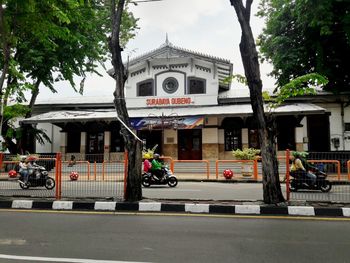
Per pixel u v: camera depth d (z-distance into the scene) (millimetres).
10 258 4215
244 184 14266
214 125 22297
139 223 6297
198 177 16672
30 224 6223
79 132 24781
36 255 4336
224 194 10406
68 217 6918
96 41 21875
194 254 4363
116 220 6590
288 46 18500
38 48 20125
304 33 17547
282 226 6008
